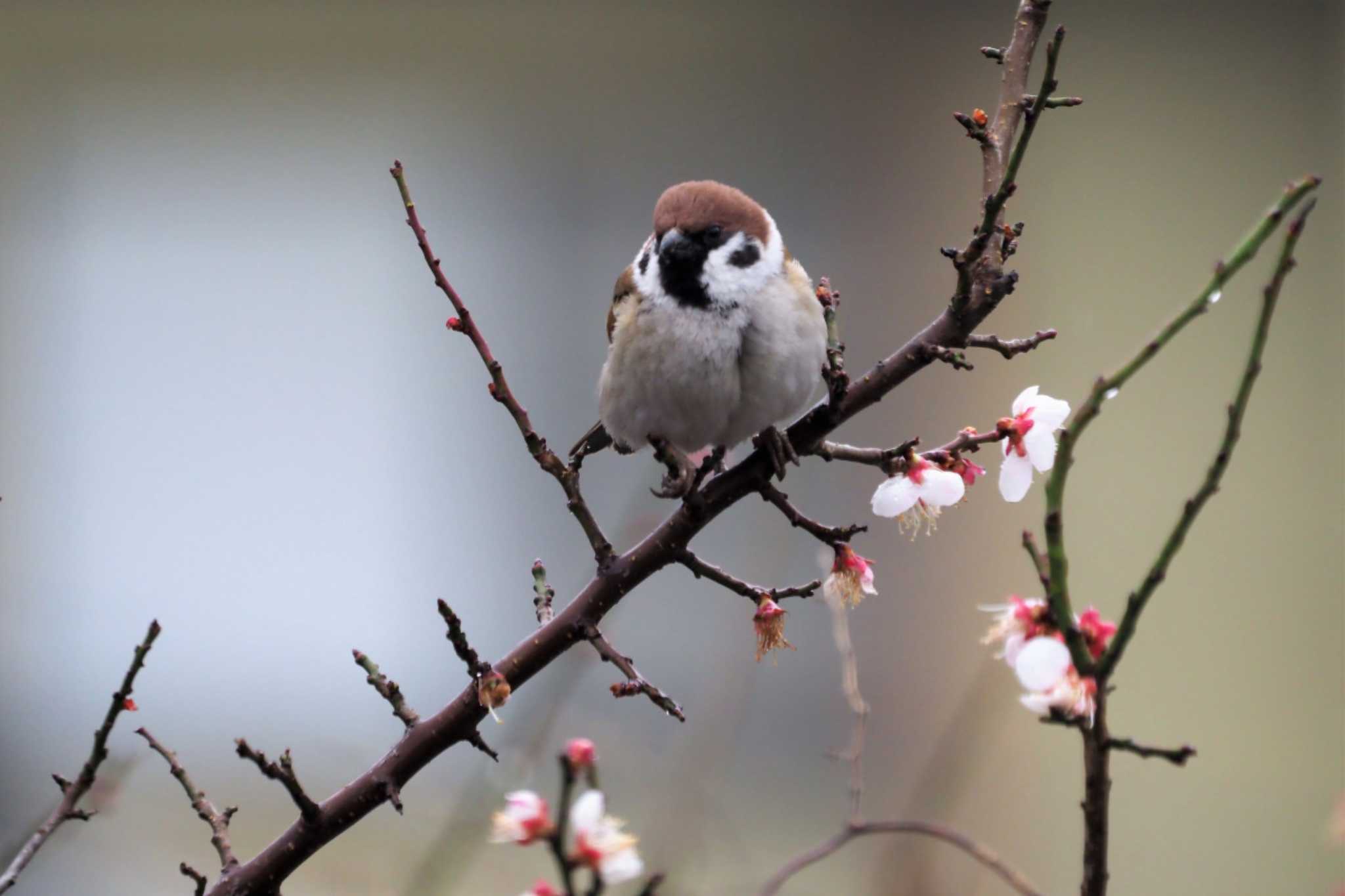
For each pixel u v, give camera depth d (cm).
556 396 1427
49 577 1371
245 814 1077
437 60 1454
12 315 1410
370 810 400
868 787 1144
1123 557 1273
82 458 1405
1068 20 1412
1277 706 1209
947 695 1211
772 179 1449
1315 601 1252
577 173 1453
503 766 624
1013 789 988
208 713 1303
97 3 1429
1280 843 1083
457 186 1449
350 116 1452
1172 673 1222
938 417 1356
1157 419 1328
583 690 1123
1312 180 291
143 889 966
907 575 1265
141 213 1437
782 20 1454
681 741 782
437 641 1370
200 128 1445
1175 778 1138
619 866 321
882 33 1447
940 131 1430
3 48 1426
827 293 465
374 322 1434
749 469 448
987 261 445
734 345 574
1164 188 1396
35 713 1298
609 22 1458
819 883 994
